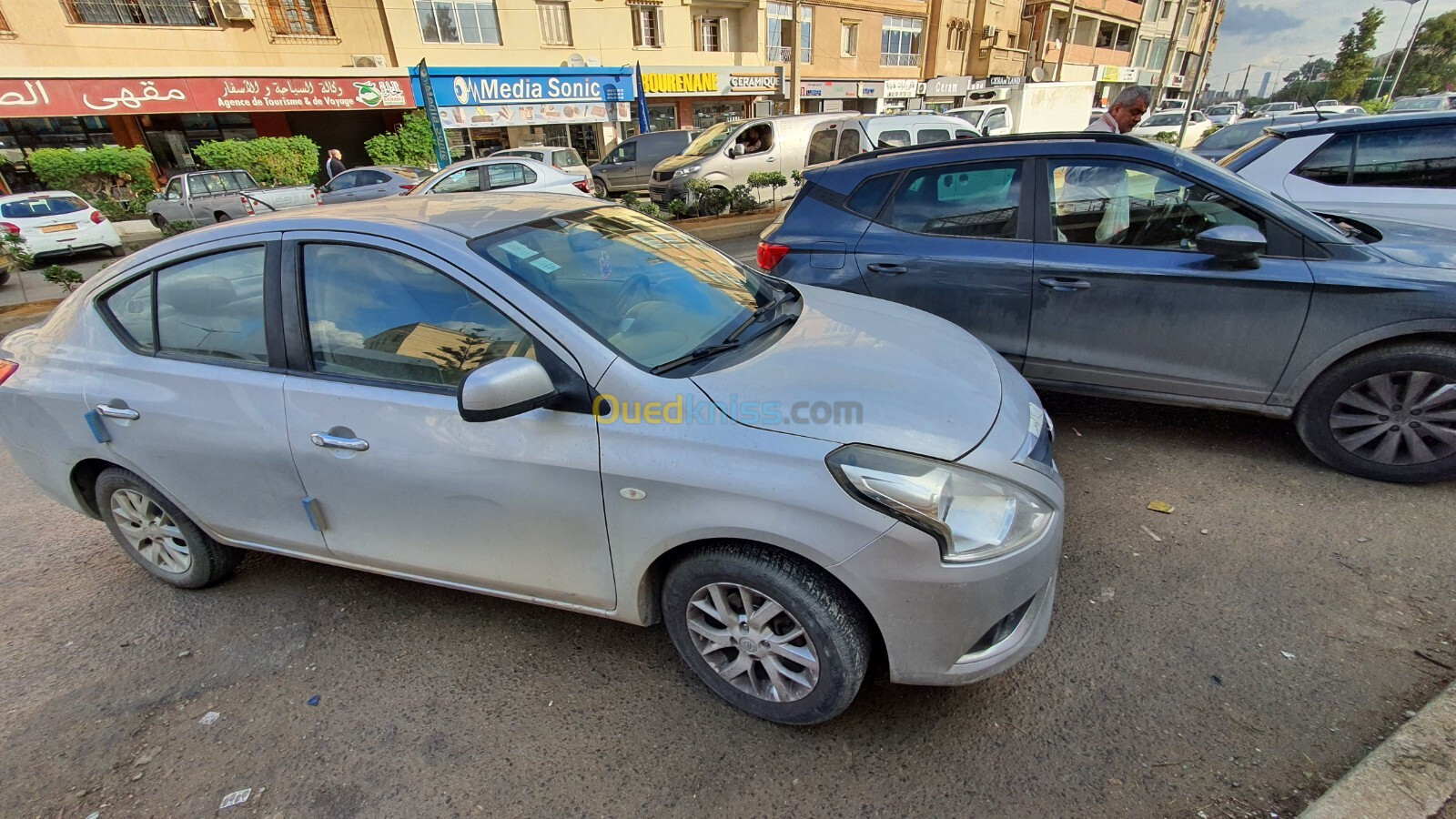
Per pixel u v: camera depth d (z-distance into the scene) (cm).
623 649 246
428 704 226
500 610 270
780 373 202
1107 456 354
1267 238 307
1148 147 334
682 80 2541
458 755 206
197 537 276
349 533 241
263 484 244
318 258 228
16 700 237
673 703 221
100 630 271
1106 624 240
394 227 223
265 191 1532
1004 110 1748
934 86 3416
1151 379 339
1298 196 528
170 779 203
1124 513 304
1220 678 215
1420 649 220
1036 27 3994
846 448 178
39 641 267
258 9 1905
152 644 262
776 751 202
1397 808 166
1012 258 354
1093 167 344
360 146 2284
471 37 2155
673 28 2497
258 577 300
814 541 176
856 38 3062
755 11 2644
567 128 2486
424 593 283
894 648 186
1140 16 4725
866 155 414
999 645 193
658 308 230
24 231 1148
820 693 195
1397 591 245
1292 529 284
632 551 200
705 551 196
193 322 246
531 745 208
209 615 277
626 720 216
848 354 218
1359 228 358
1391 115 511
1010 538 183
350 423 220
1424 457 297
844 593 186
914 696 217
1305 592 249
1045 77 3834
